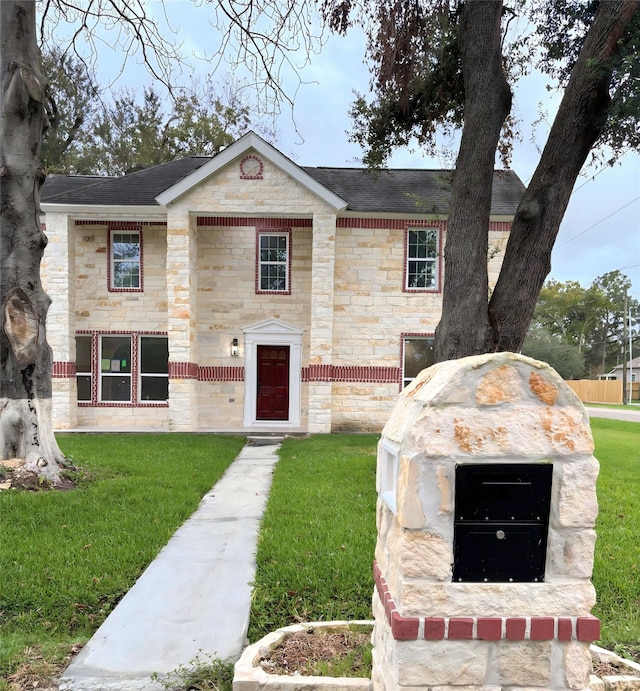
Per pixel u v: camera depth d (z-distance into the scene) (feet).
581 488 6.53
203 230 44.42
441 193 46.19
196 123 74.84
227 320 44.62
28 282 22.13
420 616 6.38
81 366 45.32
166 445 33.47
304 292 44.91
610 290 210.79
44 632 10.48
